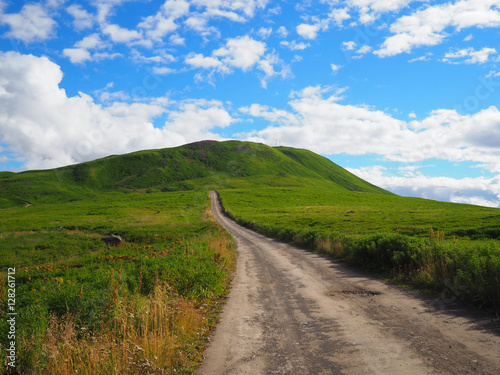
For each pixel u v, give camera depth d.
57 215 79.50
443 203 110.75
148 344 4.52
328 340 5.22
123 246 32.81
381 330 5.57
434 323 5.76
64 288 7.05
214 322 6.62
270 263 15.87
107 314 5.19
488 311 6.21
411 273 9.94
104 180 195.50
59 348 3.98
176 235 38.81
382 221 46.91
